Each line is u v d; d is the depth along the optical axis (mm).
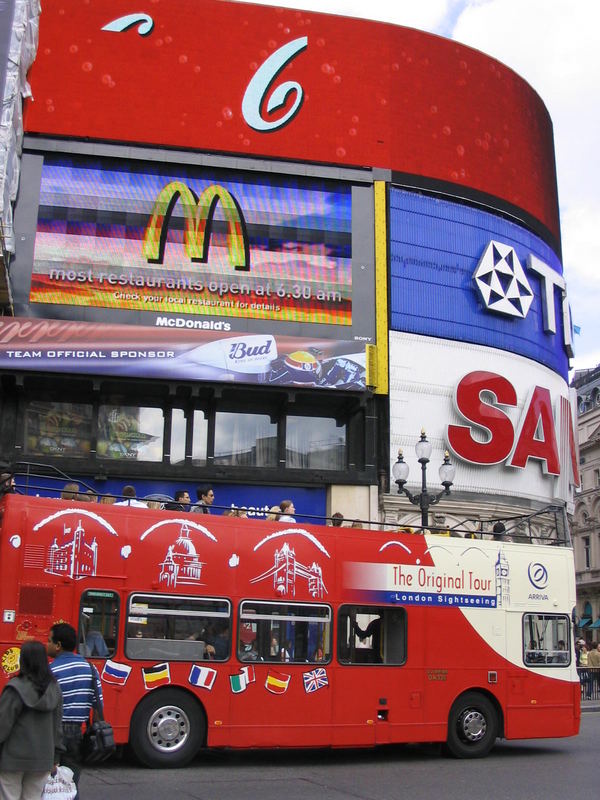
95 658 12797
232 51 31594
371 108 32625
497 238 34344
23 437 27500
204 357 27703
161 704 13188
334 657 14375
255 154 30922
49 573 12703
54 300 28141
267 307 29828
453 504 31078
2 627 12234
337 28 32938
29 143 29094
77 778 8086
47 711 6840
